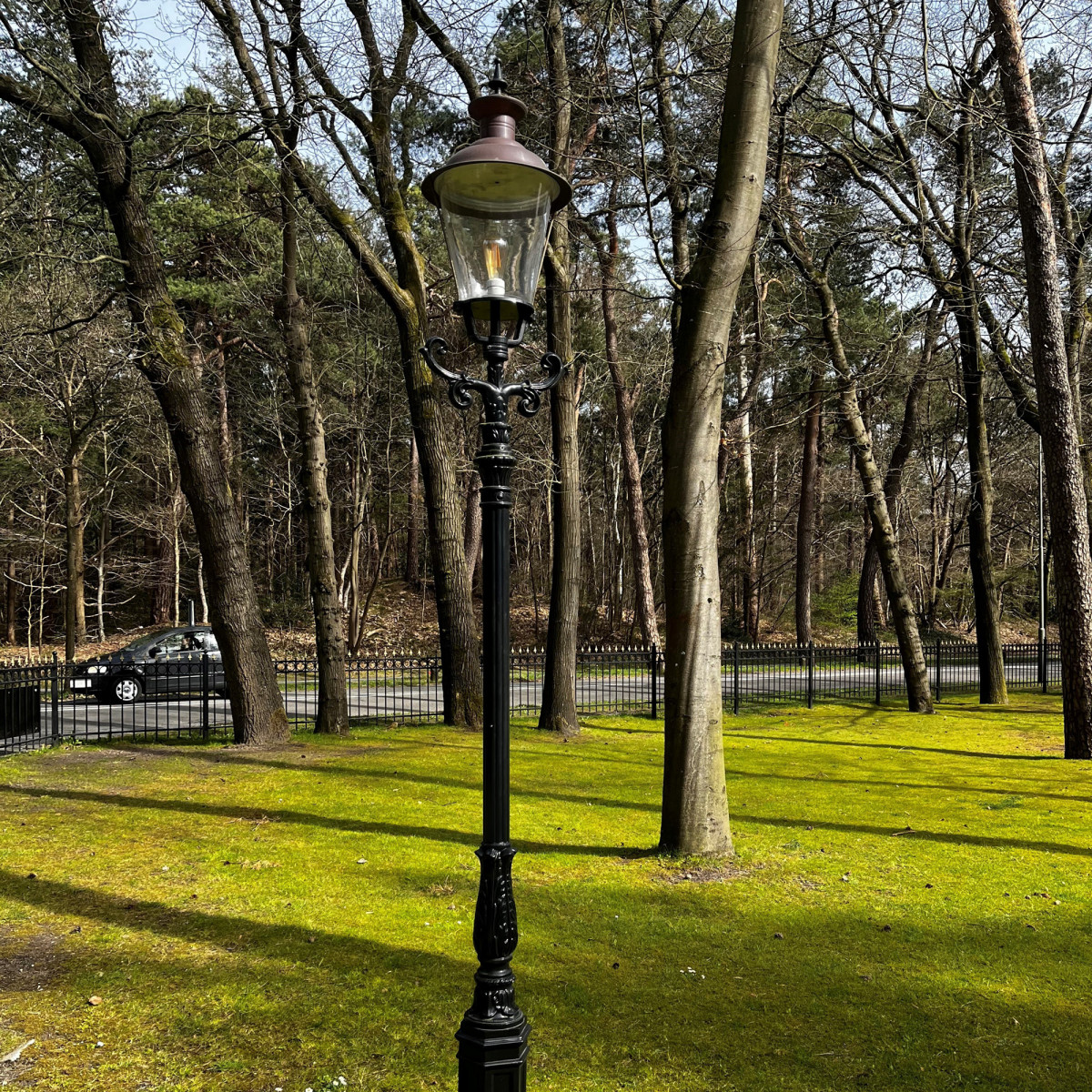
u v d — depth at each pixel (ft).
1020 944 16.60
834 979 15.02
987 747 40.96
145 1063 12.26
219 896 19.12
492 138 11.53
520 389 11.64
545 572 141.59
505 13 41.65
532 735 42.93
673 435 22.08
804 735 44.73
